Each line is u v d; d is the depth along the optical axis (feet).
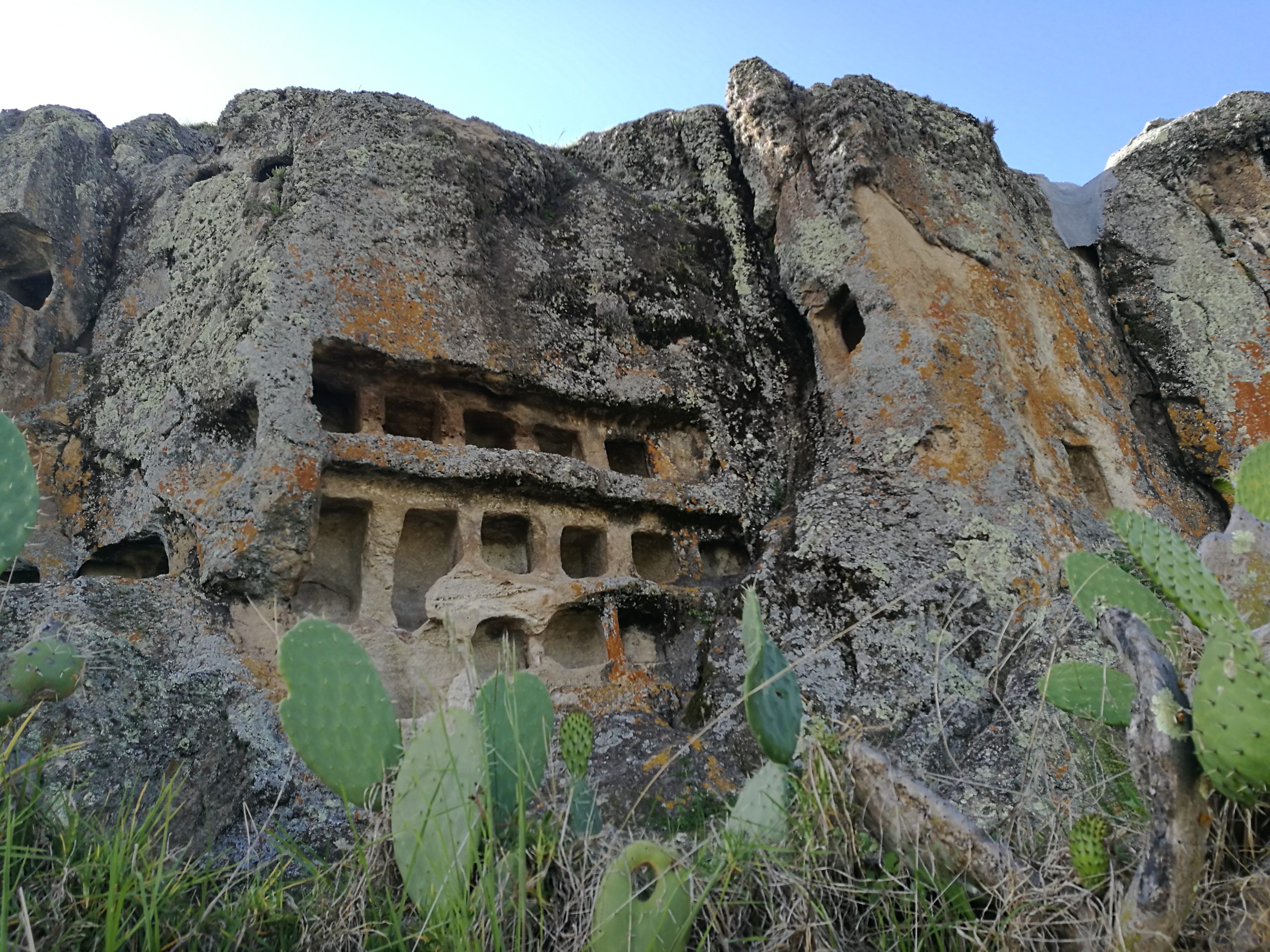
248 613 12.29
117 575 14.39
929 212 18.07
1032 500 14.97
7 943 5.88
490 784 7.04
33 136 17.62
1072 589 9.53
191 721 10.96
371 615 13.04
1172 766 5.82
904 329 16.53
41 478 15.21
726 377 18.13
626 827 8.55
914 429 15.62
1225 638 5.88
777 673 7.33
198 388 13.88
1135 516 7.39
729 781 12.02
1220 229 21.21
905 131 18.80
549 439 16.57
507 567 15.08
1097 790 8.35
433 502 14.07
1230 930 5.89
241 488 12.55
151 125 20.49
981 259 17.98
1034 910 6.49
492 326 15.52
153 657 11.26
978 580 13.98
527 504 14.97
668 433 17.51
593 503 15.56
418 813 6.99
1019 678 12.48
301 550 12.44
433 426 15.24
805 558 14.78
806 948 6.72
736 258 19.61
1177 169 21.86
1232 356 20.11
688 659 15.10
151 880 6.72
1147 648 6.27
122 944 6.14
